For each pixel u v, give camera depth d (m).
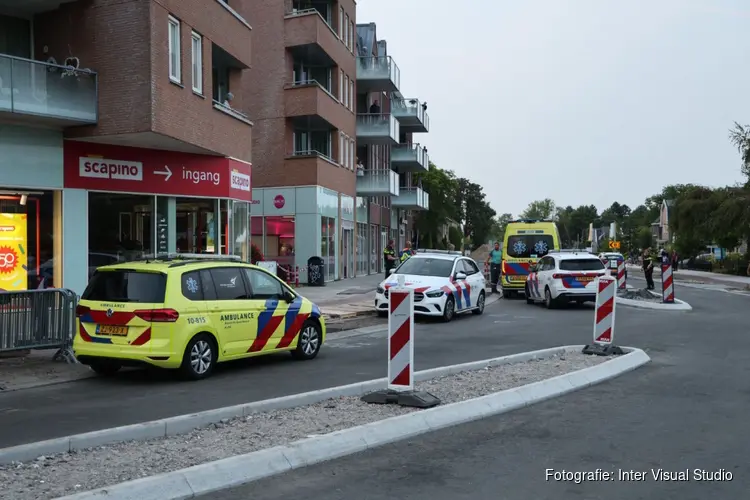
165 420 6.51
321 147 33.69
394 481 5.33
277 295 11.36
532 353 11.16
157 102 15.79
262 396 8.59
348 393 8.37
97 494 4.62
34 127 15.52
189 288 9.85
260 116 30.27
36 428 6.96
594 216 169.50
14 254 15.33
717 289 33.06
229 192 20.52
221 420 6.98
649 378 9.71
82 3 16.05
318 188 30.03
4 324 10.41
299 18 29.78
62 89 15.18
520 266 26.86
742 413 7.58
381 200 45.41
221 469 5.25
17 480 5.08
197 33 18.30
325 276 31.55
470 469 5.62
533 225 27.16
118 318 9.53
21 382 9.60
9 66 14.24
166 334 9.42
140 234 18.03
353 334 15.18
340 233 34.12
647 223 128.50
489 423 7.16
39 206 15.82
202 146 18.33
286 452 5.70
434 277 18.25
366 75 38.91
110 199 17.25
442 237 77.56
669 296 22.11
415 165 51.50
